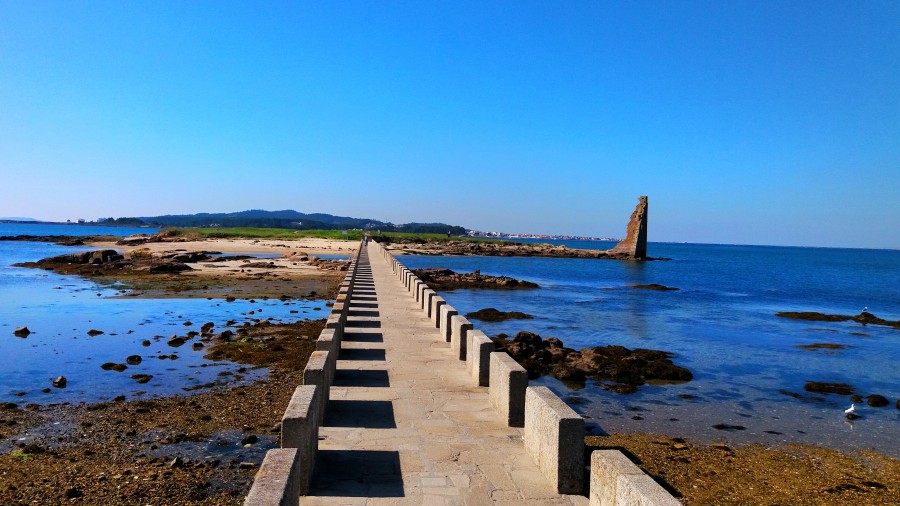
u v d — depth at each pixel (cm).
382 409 1064
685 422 1449
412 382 1257
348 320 2091
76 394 1469
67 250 8756
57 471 987
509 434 941
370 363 1434
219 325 2559
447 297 4356
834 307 4528
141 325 2527
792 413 1560
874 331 3231
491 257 11325
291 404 752
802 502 988
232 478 973
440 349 1606
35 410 1331
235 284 4369
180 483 949
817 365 2262
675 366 2017
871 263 14288
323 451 855
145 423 1250
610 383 1834
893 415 1562
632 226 11819
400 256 10244
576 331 2933
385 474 775
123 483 942
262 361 1852
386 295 2866
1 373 1669
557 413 735
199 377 1655
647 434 1344
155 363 1812
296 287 4256
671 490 1020
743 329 3200
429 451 859
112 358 1878
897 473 1142
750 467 1145
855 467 1168
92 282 4319
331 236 13250
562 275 7219
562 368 1895
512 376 977
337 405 1085
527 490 732
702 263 11831
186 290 3928
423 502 695
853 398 1723
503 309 3700
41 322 2583
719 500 984
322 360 1043
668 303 4350
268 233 13350
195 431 1204
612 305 4106
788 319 3650
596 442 1275
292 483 544
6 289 3822
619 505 556
